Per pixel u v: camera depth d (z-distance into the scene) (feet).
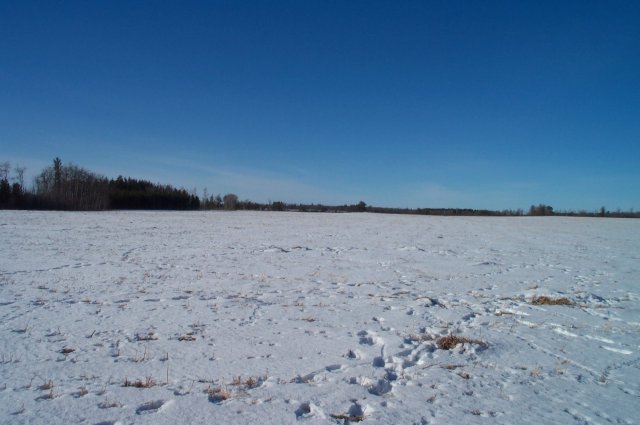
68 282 37.50
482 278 44.27
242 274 43.88
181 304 30.30
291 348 21.21
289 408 14.79
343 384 16.98
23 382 16.38
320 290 36.83
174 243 71.31
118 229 95.96
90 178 255.29
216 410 14.44
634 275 46.65
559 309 31.32
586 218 174.19
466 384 17.46
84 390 15.70
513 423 14.28
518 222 144.66
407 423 14.03
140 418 13.75
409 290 37.76
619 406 15.71
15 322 24.61
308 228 109.50
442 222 142.00
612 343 23.31
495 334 24.67
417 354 20.95
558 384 17.69
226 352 20.43
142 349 20.61
